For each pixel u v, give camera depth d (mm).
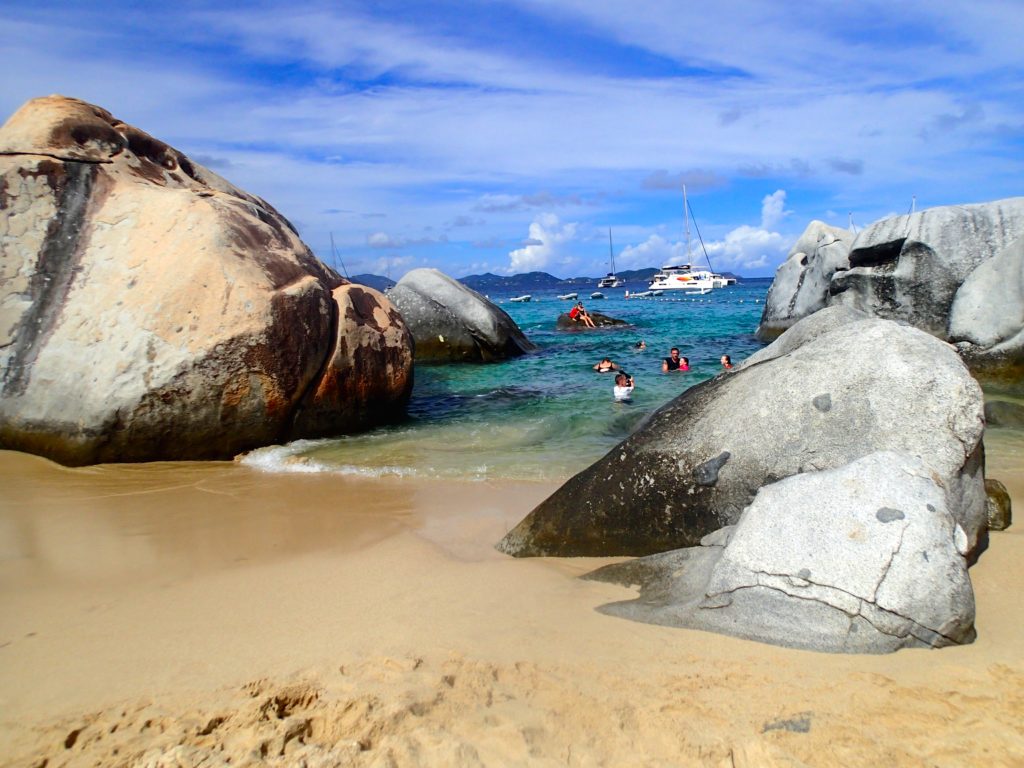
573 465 7324
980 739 2582
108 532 5266
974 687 2898
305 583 4234
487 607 3846
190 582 4266
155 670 3164
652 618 3623
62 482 6754
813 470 4285
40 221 8164
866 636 3213
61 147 8508
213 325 7543
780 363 4734
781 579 3461
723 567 3646
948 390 4188
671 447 4762
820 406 4406
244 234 8359
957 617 3225
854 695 2863
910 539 3361
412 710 2781
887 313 14594
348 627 3598
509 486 6574
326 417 8602
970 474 4180
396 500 6133
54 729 2701
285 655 3291
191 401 7441
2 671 3174
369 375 8961
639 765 2492
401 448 8133
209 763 2459
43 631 3588
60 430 7305
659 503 4688
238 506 5957
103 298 7742
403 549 4855
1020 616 3506
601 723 2719
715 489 4551
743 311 35719
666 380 13258
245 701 2859
